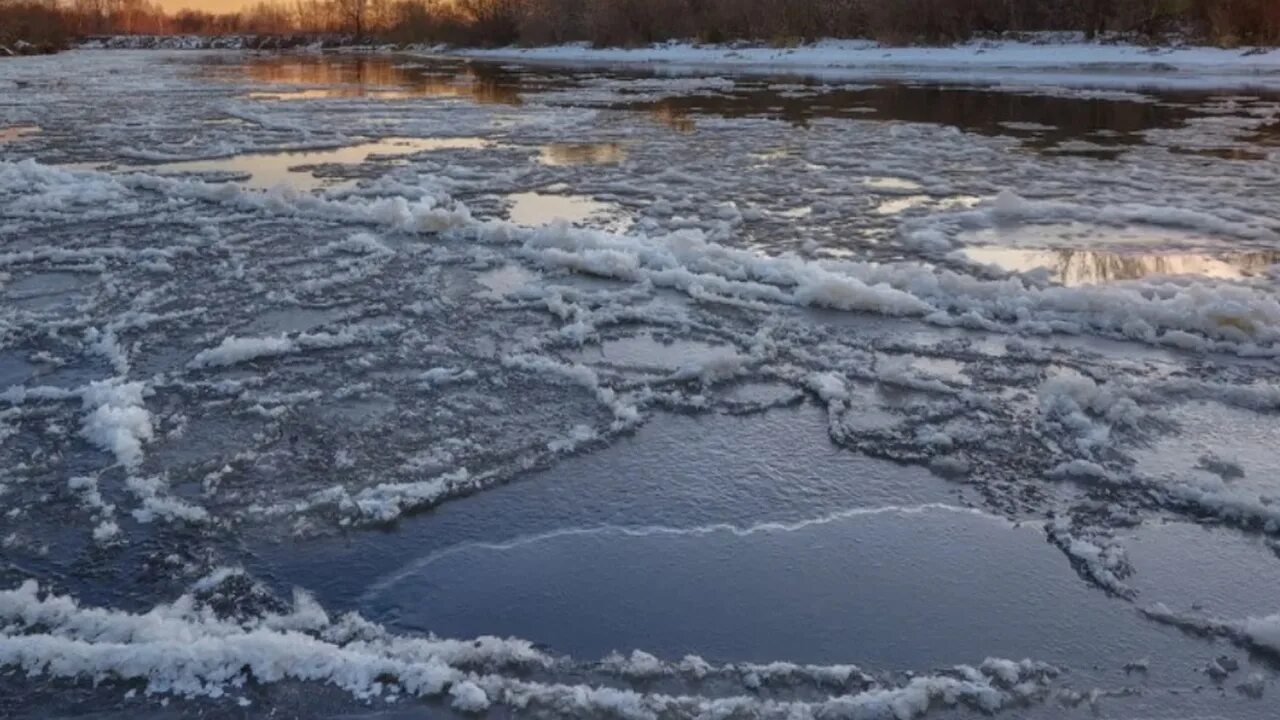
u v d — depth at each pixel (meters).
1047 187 10.02
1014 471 3.91
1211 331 5.33
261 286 6.37
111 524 3.50
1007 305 5.76
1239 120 15.41
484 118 17.22
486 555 3.37
